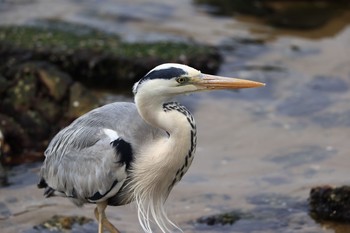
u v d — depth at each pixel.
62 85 15.20
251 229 11.80
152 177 10.04
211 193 12.97
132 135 10.03
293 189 13.03
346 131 15.52
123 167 10.01
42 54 17.53
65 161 10.51
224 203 12.62
